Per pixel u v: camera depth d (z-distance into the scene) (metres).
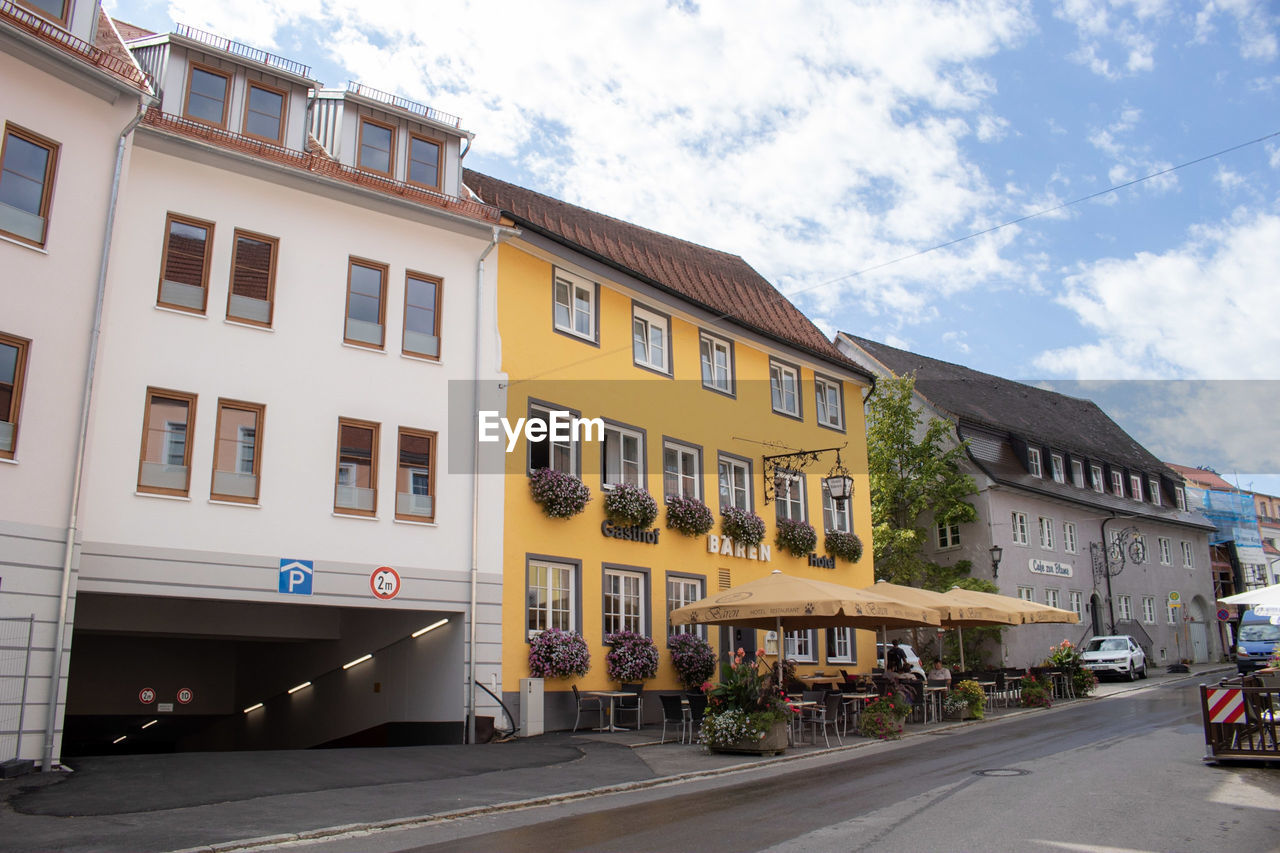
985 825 9.42
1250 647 32.44
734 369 26.00
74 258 13.97
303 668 22.33
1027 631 36.75
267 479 16.34
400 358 18.27
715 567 23.95
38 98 13.84
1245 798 10.84
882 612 17.61
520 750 16.16
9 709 12.45
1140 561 45.97
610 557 21.20
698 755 15.66
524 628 19.03
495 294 19.88
